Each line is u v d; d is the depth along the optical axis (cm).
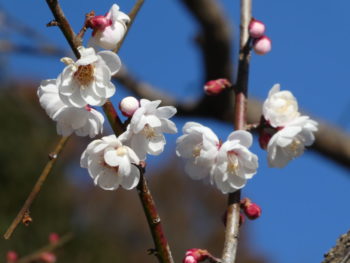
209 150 314
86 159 292
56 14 277
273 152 329
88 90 283
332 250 308
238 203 323
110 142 287
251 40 364
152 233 284
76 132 293
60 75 281
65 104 282
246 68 359
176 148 324
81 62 276
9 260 561
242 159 318
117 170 291
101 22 295
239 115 349
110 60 284
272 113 332
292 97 337
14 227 279
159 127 294
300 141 336
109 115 291
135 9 322
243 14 373
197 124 321
